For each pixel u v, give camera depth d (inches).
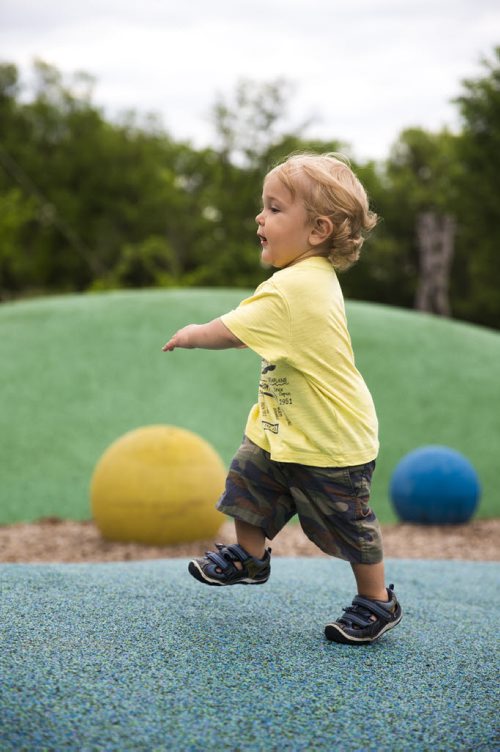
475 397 546.9
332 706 100.6
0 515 389.4
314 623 137.9
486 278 1462.8
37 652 109.9
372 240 1817.2
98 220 1812.3
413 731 95.1
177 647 117.1
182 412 505.0
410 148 1924.2
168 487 314.2
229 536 347.3
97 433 475.2
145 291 685.3
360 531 122.7
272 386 122.9
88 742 86.4
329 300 120.3
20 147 1745.8
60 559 307.3
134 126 1862.7
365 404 123.7
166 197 1806.1
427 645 130.4
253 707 98.3
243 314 118.1
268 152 1642.5
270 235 123.6
